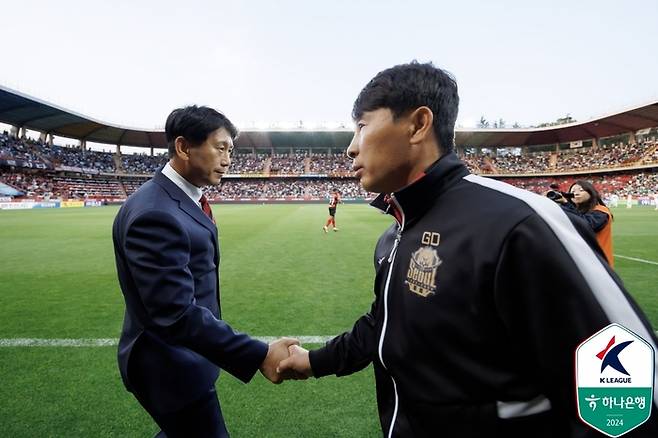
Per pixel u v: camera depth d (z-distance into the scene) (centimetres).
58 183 4575
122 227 158
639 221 1762
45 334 399
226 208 3634
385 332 109
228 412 261
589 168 5100
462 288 89
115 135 5256
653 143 4688
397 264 109
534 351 81
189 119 167
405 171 112
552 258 78
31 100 3541
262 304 505
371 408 265
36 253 927
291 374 152
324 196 5447
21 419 250
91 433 236
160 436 193
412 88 105
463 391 89
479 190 99
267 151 6278
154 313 138
